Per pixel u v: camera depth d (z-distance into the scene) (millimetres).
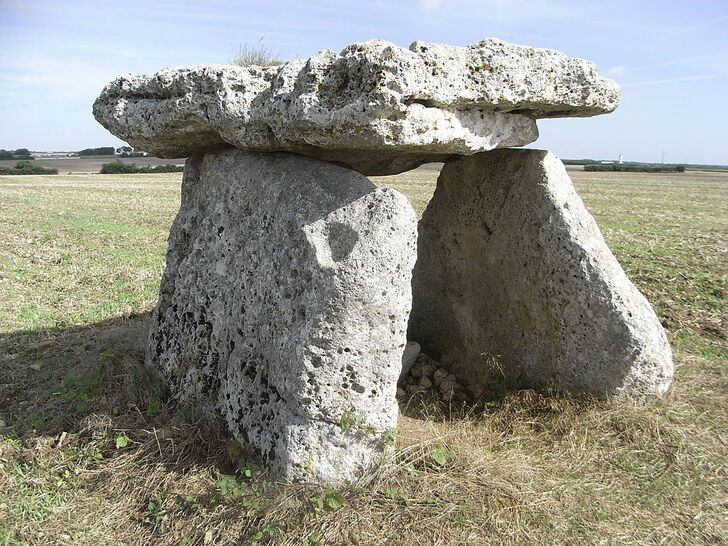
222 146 4465
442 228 5293
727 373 5047
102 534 3244
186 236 4613
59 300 7262
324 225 3561
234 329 4031
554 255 4234
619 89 3986
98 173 51062
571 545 3141
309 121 3287
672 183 39438
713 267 9266
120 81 4320
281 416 3506
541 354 4457
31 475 3656
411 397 4676
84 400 4238
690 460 3818
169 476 3537
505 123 3826
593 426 4055
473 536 3141
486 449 3930
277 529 3076
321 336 3336
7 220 15172
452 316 5238
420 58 3143
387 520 3189
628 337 4039
